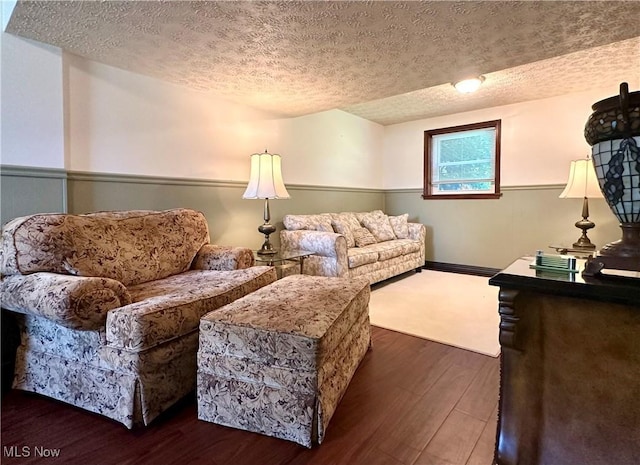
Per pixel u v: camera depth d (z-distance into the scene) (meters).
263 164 2.93
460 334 2.49
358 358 1.99
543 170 4.21
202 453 1.33
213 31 1.87
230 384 1.49
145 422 1.48
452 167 4.98
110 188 2.41
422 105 4.44
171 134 2.75
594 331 0.85
